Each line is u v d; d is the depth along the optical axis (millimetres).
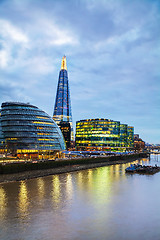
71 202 55625
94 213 48250
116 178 94188
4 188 68125
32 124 143750
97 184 79375
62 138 163000
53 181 81625
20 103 150875
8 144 139375
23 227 40250
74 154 179750
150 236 37750
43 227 40438
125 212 49188
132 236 37688
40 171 94625
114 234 38344
